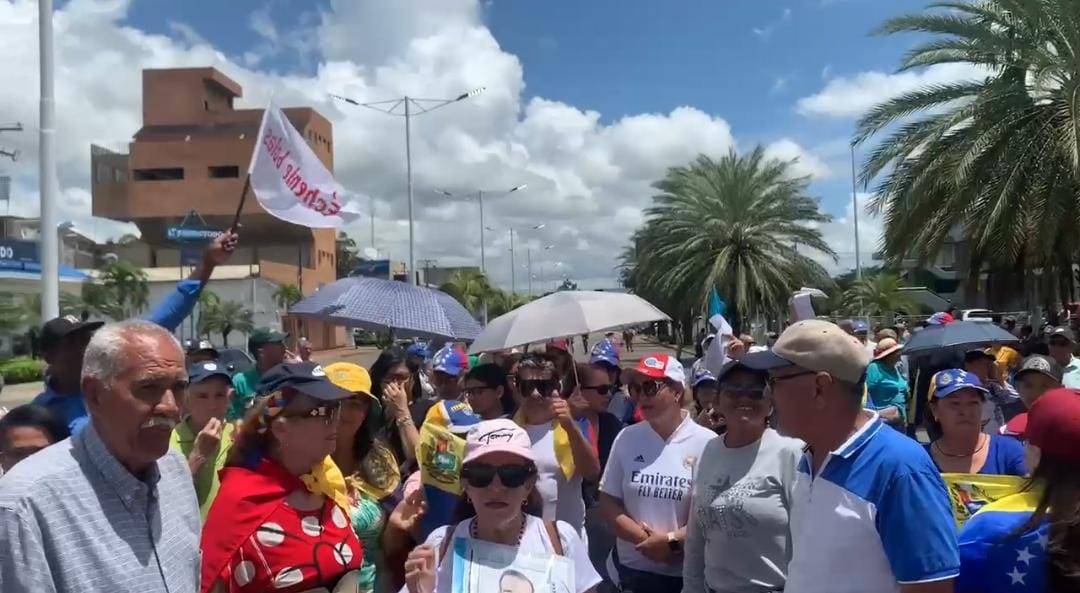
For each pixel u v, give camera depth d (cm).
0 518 218
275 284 5256
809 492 287
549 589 292
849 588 263
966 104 1307
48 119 924
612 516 482
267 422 327
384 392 550
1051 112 1213
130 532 240
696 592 422
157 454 245
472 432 312
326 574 319
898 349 954
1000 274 1619
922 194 1341
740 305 2862
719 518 398
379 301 755
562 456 507
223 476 327
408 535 375
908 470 259
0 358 3959
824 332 279
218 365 479
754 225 2930
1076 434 233
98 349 241
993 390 778
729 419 407
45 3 912
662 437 486
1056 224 1214
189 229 5250
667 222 3042
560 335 642
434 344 1219
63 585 224
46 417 344
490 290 7481
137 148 6034
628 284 5612
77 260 6762
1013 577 246
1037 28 1231
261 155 580
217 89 6600
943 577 250
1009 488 332
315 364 344
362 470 423
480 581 294
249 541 307
